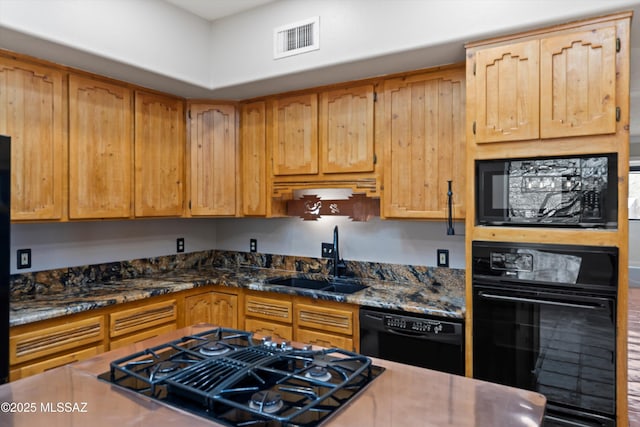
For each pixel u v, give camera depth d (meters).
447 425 0.88
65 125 2.41
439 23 2.14
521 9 1.95
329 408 0.94
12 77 2.19
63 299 2.39
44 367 2.10
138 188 2.79
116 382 1.09
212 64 2.93
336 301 2.51
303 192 3.29
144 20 2.51
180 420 0.89
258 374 1.11
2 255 1.85
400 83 2.56
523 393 1.05
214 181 3.16
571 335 1.86
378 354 2.35
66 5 2.13
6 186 1.86
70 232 2.77
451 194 2.39
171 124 3.03
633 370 3.43
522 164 1.98
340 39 2.43
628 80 1.77
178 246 3.54
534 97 1.94
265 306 2.83
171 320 2.78
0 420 0.90
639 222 8.24
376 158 2.65
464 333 2.12
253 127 3.13
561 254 1.88
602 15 1.81
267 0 2.65
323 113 2.83
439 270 2.79
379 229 3.02
